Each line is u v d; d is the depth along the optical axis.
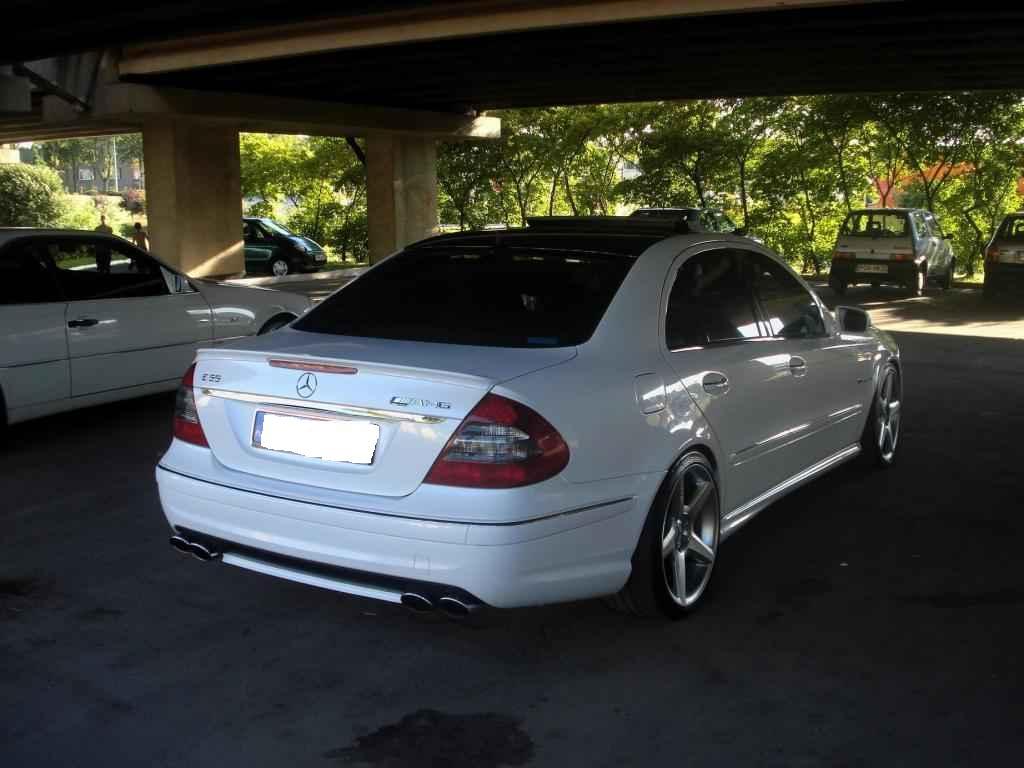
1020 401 9.18
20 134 33.72
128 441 7.30
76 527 5.32
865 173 29.56
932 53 16.92
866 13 13.95
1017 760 3.05
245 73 21.48
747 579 4.59
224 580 4.56
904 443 7.37
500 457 3.33
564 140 33.53
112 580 4.55
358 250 35.34
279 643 3.90
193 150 24.95
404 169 28.61
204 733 3.22
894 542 5.11
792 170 29.16
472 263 4.52
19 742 3.15
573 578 3.54
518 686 3.55
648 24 15.33
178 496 3.86
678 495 4.02
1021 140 26.09
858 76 20.30
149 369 7.73
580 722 3.30
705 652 3.82
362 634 3.98
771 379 4.74
